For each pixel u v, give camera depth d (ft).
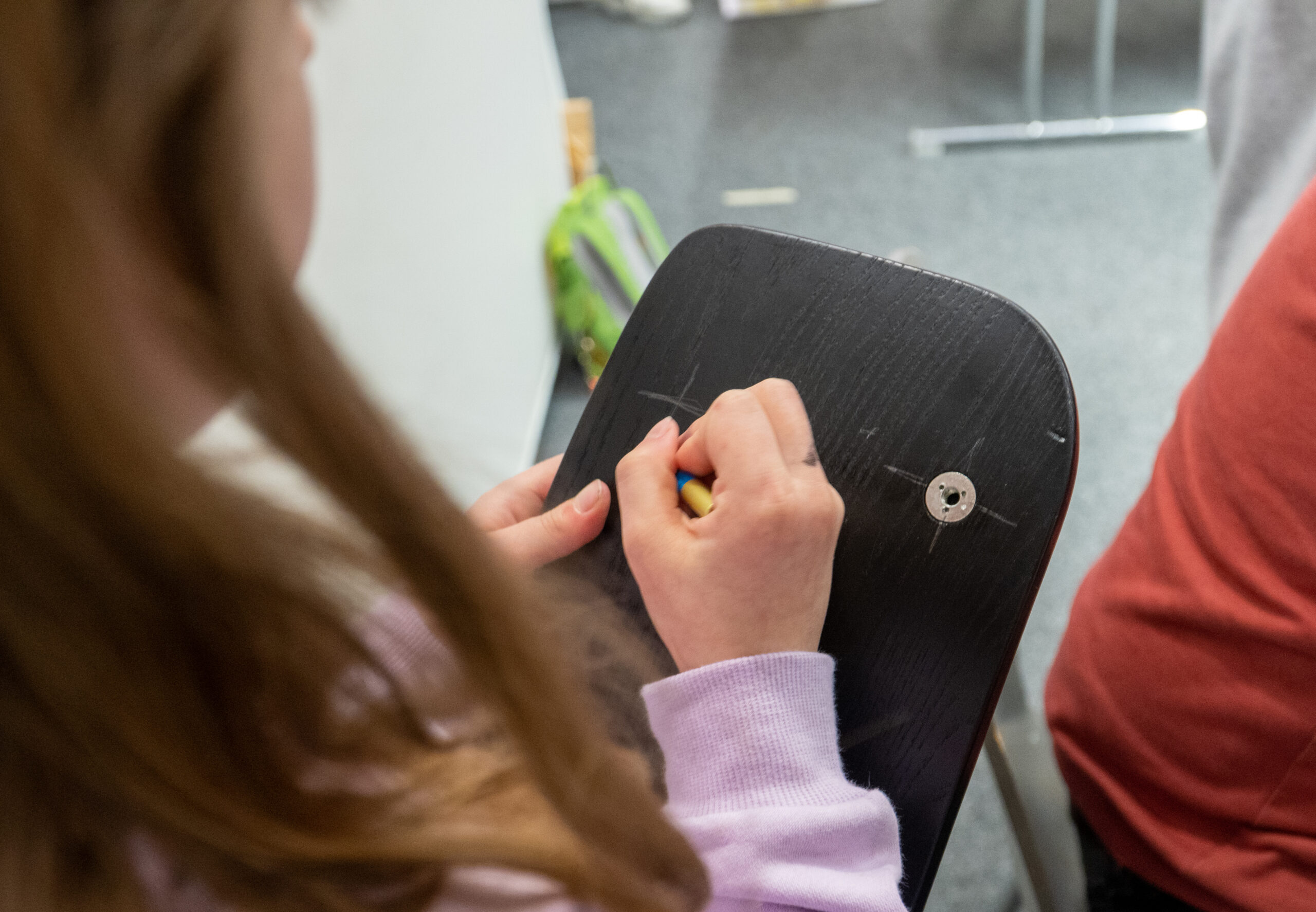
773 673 1.38
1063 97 7.63
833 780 1.37
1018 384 1.62
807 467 1.53
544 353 5.91
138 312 0.69
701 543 1.48
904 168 7.33
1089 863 2.29
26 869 0.78
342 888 0.87
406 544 0.82
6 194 0.60
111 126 0.62
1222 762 1.86
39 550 0.67
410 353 3.68
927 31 8.45
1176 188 6.75
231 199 0.66
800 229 7.04
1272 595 1.66
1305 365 1.57
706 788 1.34
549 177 6.05
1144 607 1.91
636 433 1.83
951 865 4.06
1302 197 1.67
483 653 0.89
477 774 0.98
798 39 8.66
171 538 0.69
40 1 0.59
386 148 3.47
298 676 0.82
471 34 4.50
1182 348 5.80
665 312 1.86
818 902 1.24
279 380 0.71
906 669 1.59
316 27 2.84
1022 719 2.45
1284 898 1.86
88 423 0.64
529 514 2.05
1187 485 1.82
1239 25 2.37
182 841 0.81
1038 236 6.63
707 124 8.01
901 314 1.71
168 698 0.74
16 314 0.61
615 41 9.02
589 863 0.96
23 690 0.72
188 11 0.62
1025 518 1.57
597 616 1.62
